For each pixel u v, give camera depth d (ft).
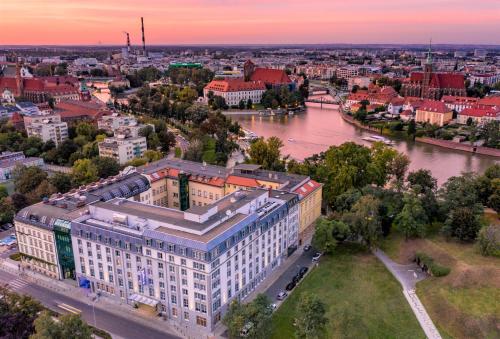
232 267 449.06
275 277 524.11
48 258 530.27
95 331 424.05
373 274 527.40
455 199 631.15
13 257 580.71
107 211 495.00
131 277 467.93
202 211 457.68
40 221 522.88
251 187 604.49
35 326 363.56
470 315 434.71
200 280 420.36
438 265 521.24
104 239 471.21
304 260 565.12
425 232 586.86
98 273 492.54
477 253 545.03
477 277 485.97
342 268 541.75
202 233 428.97
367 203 582.76
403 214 585.63
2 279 528.63
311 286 502.79
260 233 493.36
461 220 574.97
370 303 471.62
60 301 483.10
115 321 448.24
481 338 414.82
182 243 418.72
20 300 418.72
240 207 494.59
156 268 445.37
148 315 458.50
